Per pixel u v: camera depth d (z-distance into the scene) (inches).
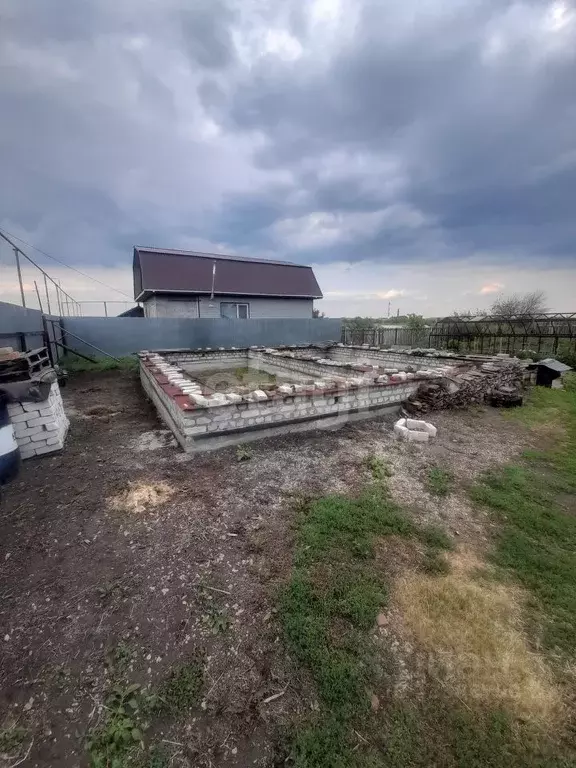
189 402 174.7
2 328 223.8
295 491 137.9
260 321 589.6
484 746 60.4
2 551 103.5
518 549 107.7
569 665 73.9
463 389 258.8
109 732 61.4
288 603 85.8
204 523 117.0
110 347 501.0
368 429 209.3
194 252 743.1
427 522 120.5
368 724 63.5
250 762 58.4
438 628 81.1
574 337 437.4
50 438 170.4
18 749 59.7
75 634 78.9
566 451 184.4
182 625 81.4
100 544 106.9
